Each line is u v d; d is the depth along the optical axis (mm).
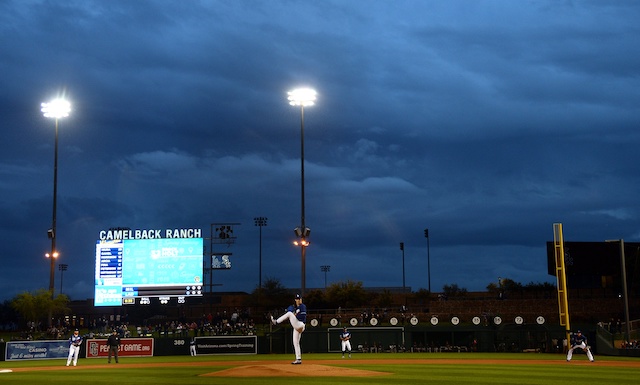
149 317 84438
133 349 52031
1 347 49438
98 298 68375
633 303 70625
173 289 67938
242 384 19688
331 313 74188
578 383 21391
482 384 20609
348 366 31047
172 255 68312
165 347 52656
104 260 68875
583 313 70375
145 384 20953
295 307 25406
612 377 24109
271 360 40250
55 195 62188
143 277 68312
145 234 68812
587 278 80688
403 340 56688
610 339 48500
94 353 51656
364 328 56562
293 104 56781
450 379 22391
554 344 53344
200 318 73938
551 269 73938
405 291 115062
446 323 68250
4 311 92062
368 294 90875
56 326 68062
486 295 90750
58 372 30156
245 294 99750
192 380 21906
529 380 22406
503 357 43469
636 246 73688
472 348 56219
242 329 63500
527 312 71062
